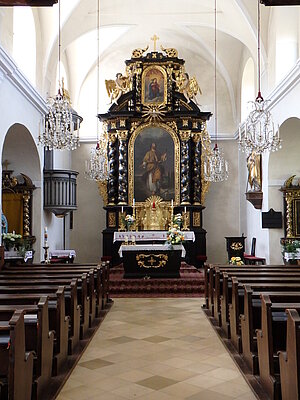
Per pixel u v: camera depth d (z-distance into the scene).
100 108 19.05
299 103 11.52
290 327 4.08
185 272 14.66
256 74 15.59
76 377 5.58
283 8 13.12
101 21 15.70
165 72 17.19
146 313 9.63
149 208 16.91
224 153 18.75
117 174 17.03
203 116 17.22
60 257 14.96
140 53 17.27
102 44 18.00
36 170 14.05
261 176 15.27
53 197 14.44
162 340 7.38
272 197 14.42
